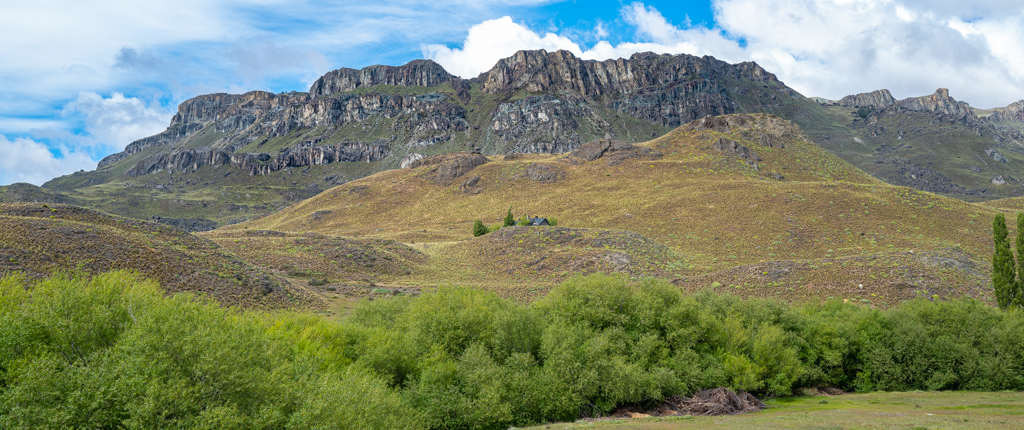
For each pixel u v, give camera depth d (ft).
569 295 142.41
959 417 89.15
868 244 321.11
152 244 199.11
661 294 142.51
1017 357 135.13
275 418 63.77
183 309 75.05
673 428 89.04
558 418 108.06
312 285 249.96
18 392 55.16
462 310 127.85
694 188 490.49
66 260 159.33
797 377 132.46
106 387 58.65
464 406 101.14
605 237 347.97
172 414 60.08
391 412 84.89
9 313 69.46
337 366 105.09
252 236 362.53
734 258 318.65
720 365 125.70
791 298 209.77
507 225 443.73
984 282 213.66
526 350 122.62
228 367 65.05
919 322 147.64
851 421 88.38
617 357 116.06
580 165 645.10
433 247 379.96
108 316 74.69
